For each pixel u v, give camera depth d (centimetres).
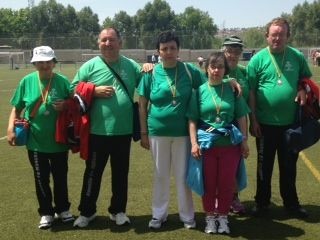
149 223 571
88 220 580
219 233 549
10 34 8738
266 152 596
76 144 563
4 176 809
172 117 541
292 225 575
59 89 562
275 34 563
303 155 934
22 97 566
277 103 573
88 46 6562
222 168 539
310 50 5269
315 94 570
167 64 540
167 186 567
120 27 9712
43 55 550
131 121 563
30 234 555
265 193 609
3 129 1273
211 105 532
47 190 573
